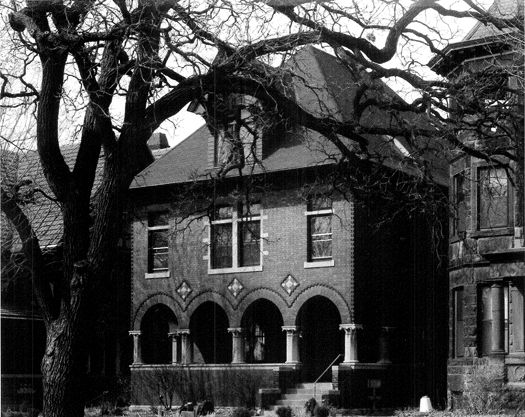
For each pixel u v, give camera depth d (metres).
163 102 18.33
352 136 19.80
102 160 44.88
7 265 32.66
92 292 17.77
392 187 23.94
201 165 39.50
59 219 41.16
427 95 18.83
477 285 31.27
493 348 29.94
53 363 17.55
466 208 31.28
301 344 37.25
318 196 27.55
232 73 18.45
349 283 35.00
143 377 40.06
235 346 37.75
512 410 28.45
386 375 35.62
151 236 41.19
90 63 18.41
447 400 33.72
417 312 37.44
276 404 35.00
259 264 37.72
